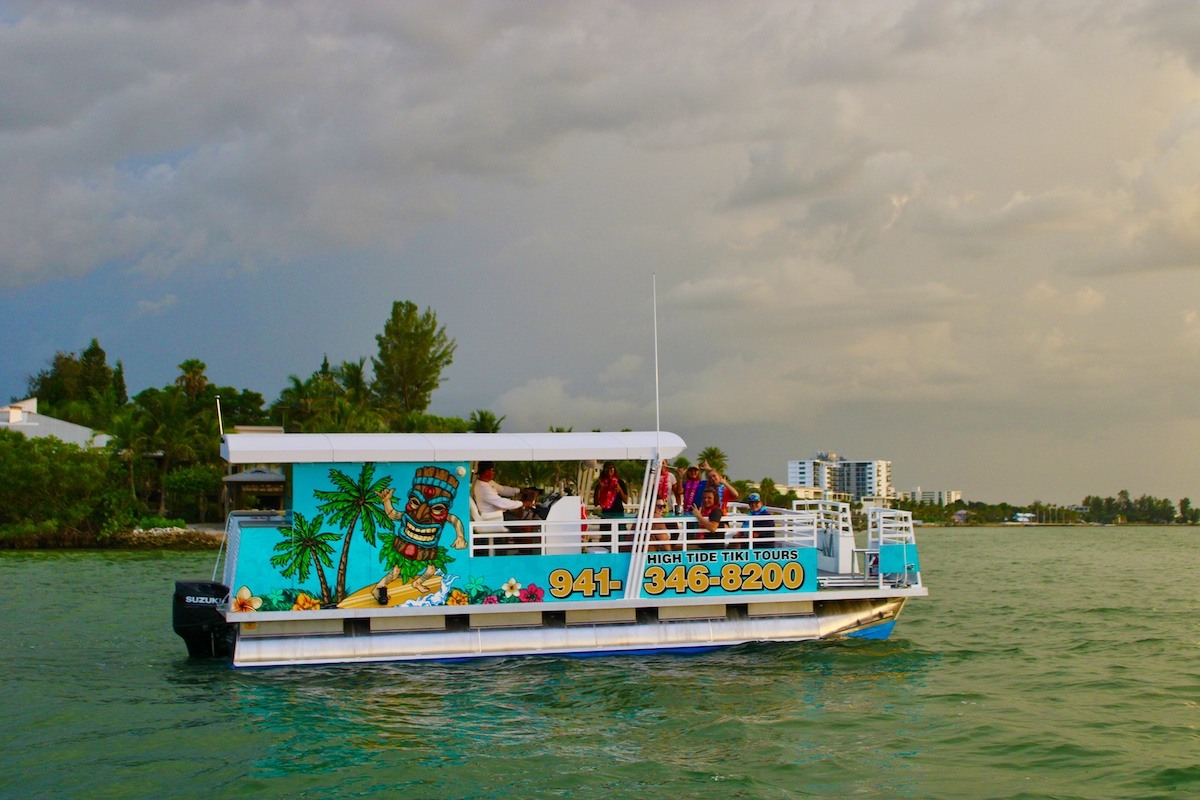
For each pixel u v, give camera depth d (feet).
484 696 51.01
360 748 43.50
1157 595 117.50
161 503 242.78
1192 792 39.22
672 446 58.85
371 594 55.52
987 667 62.95
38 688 54.24
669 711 49.21
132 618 83.97
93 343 366.84
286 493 60.03
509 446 57.36
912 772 41.37
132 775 40.29
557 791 38.81
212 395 317.63
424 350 276.41
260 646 54.90
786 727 47.21
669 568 59.21
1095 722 49.42
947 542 372.58
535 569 57.57
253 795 38.22
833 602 62.80
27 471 205.87
